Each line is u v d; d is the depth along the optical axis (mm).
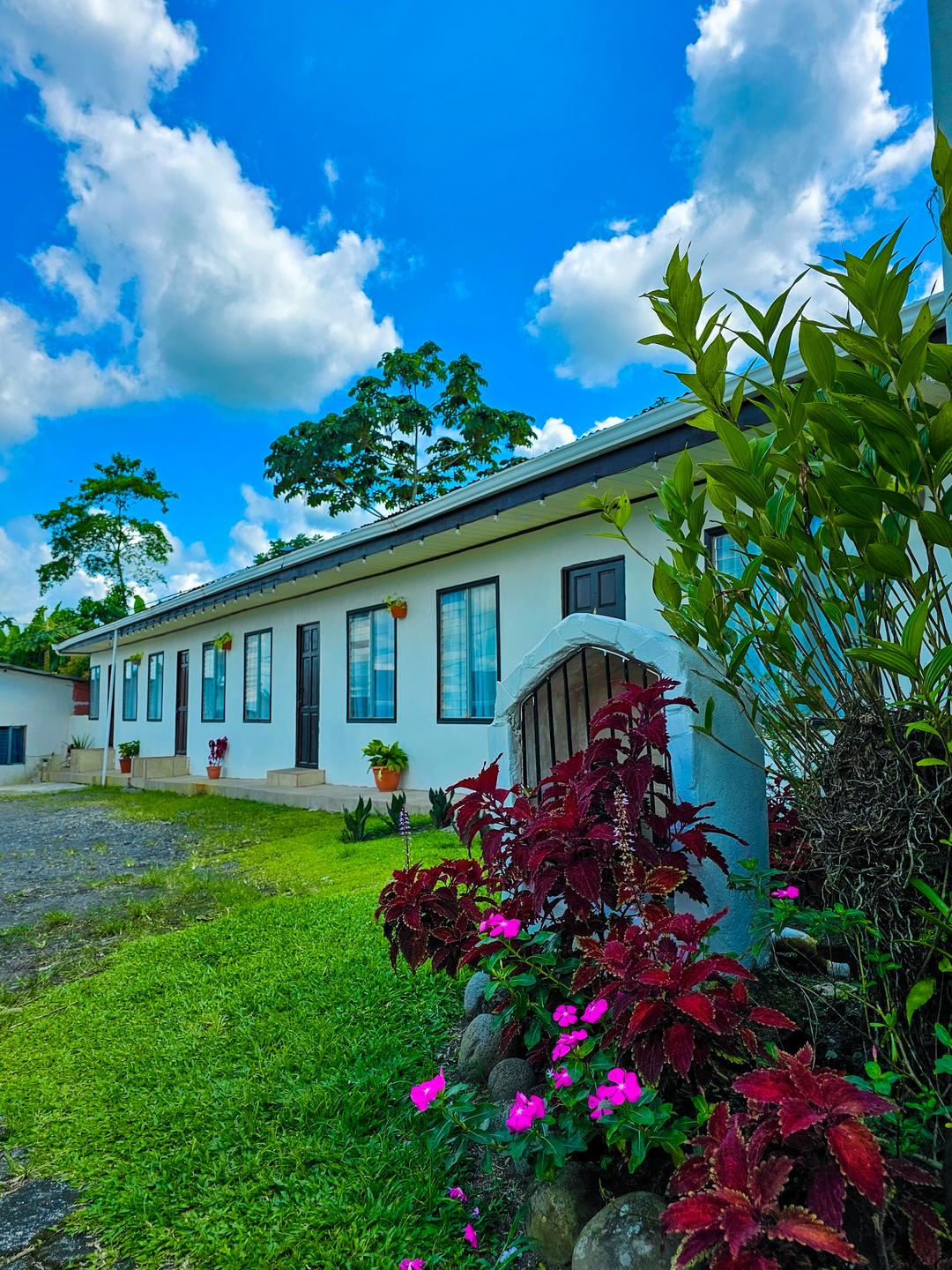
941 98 2072
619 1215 1531
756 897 2311
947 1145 1429
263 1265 1667
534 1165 1720
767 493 1890
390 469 22156
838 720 1903
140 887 5879
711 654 2656
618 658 2936
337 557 8750
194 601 12219
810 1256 1233
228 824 8711
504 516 6691
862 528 1655
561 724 3176
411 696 8805
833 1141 1194
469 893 2572
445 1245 1694
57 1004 3400
